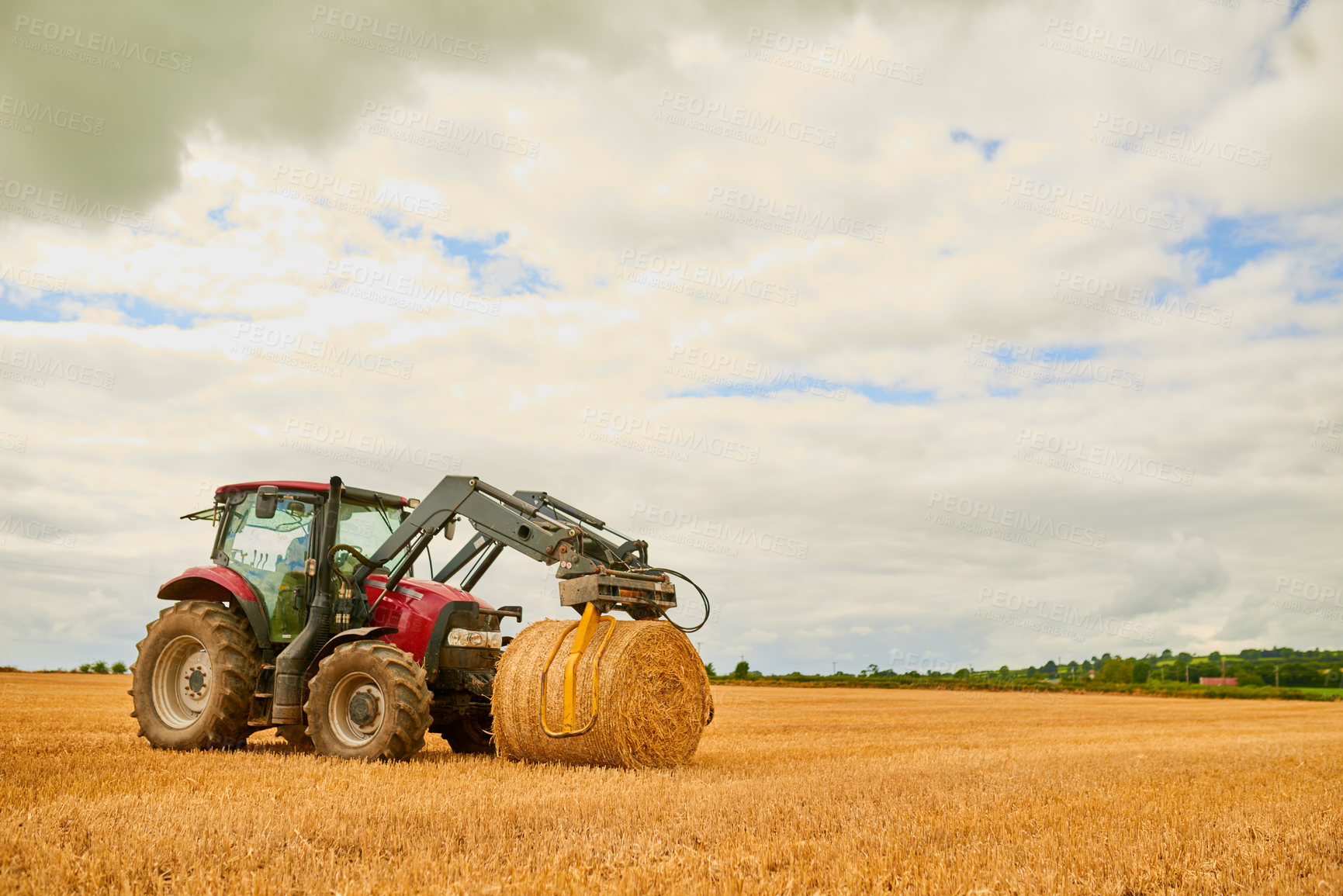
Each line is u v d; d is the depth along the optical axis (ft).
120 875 12.28
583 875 13.00
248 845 14.06
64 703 54.24
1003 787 23.41
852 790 21.40
